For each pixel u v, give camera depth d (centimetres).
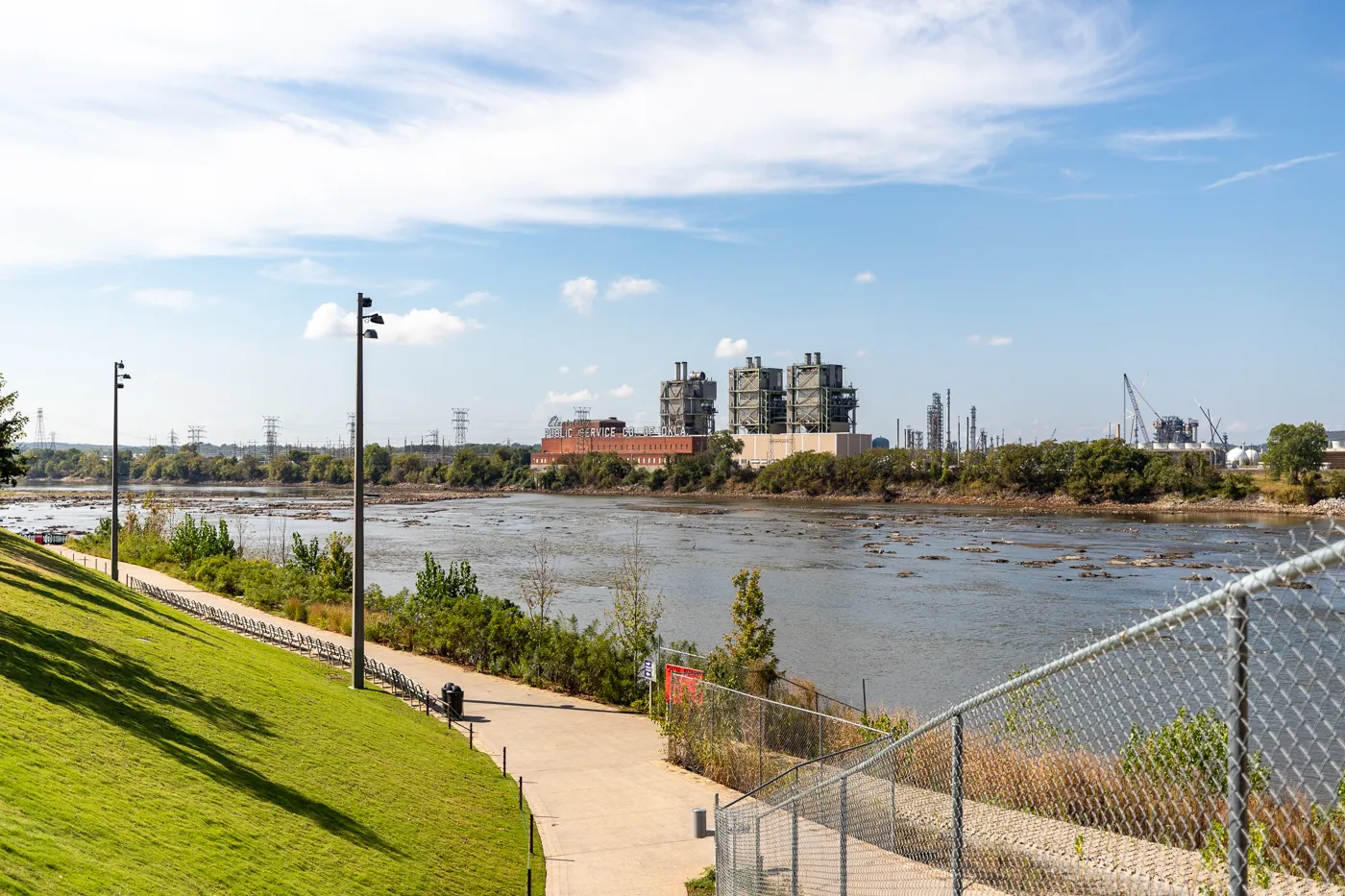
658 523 13638
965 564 8850
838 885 1435
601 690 3675
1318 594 514
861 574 8156
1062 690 905
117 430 5456
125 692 2145
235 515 16075
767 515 15225
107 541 8269
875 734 2277
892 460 19750
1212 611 565
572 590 7375
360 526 3478
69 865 1227
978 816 1012
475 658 4319
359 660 3453
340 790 2098
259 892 1445
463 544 10931
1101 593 7119
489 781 2623
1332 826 587
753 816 1675
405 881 1741
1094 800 847
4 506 19262
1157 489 15975
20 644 2162
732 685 3198
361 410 3497
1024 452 17512
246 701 2508
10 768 1456
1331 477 14662
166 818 1552
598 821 2395
